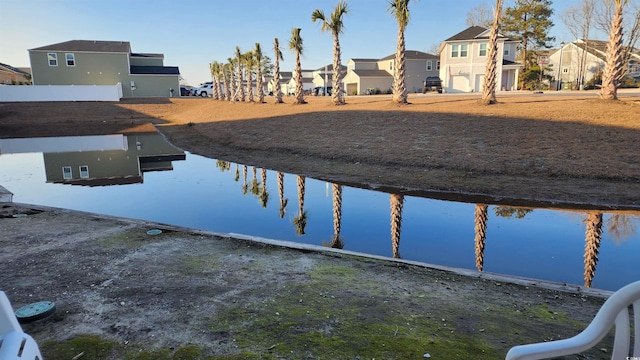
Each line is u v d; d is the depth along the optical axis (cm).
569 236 596
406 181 948
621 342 153
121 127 2498
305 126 1623
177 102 3556
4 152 1625
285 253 462
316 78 6419
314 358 259
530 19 4288
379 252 548
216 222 703
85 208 809
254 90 6694
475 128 1233
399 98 1800
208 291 359
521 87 4147
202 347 271
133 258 441
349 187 941
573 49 4494
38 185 1054
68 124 2645
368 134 1359
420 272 409
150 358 260
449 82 3647
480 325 301
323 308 327
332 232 638
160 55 4591
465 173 955
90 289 362
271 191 936
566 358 256
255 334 288
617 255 521
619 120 1109
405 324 302
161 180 1095
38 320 307
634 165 870
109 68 3962
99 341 279
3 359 140
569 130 1095
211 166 1286
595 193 786
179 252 461
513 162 970
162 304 333
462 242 582
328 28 2012
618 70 1359
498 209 740
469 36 3544
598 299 347
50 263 425
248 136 1648
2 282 377
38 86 3269
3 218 611
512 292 362
